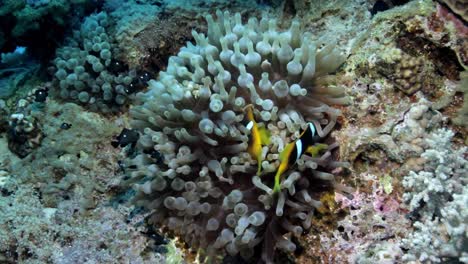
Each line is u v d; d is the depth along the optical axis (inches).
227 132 18.7
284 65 19.5
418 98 19.5
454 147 18.3
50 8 29.4
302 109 19.0
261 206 18.4
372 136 18.7
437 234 15.9
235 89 18.5
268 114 17.9
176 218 19.9
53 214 24.5
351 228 18.2
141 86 29.1
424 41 19.9
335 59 19.7
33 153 27.5
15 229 23.0
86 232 23.0
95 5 33.2
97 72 28.9
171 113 19.4
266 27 22.0
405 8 20.8
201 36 21.0
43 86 31.8
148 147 21.0
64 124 27.5
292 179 17.3
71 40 30.6
